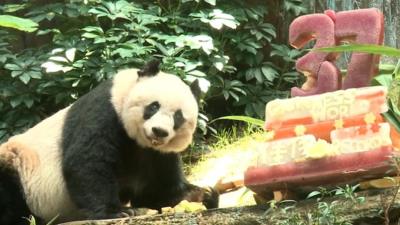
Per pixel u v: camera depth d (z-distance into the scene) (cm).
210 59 1223
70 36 1237
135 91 767
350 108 628
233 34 1287
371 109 620
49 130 805
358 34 672
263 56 1334
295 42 722
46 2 1339
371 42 662
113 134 750
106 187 732
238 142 1182
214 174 1055
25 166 794
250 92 1286
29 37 1360
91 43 1201
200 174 1075
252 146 1138
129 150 778
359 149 602
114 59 1205
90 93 791
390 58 1084
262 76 1284
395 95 773
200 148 1184
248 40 1270
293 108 649
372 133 606
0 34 1270
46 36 1361
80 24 1298
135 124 759
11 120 1223
